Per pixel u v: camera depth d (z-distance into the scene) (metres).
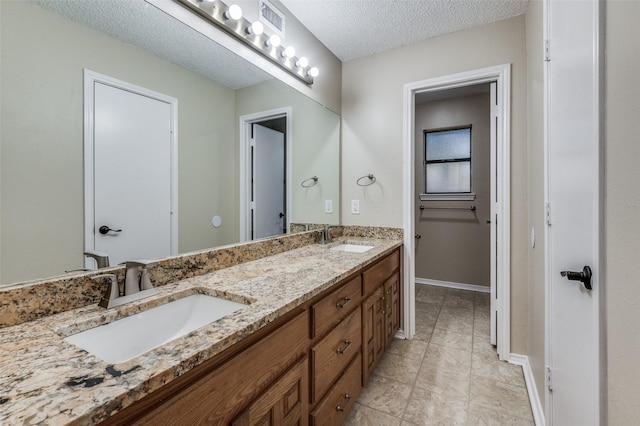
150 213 1.22
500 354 2.10
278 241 1.87
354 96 2.61
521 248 2.02
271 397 0.91
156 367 0.59
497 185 2.15
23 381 0.54
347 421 1.54
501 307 2.09
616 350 0.64
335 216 2.60
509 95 2.04
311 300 1.15
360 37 2.27
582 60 0.85
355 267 1.48
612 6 0.65
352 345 1.50
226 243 1.60
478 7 1.93
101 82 1.05
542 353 1.46
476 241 3.71
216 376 0.72
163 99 1.27
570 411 0.99
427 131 3.93
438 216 3.91
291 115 2.06
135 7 1.15
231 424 0.76
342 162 2.67
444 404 1.66
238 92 1.65
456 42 2.21
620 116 0.62
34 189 0.88
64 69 0.95
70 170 0.96
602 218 0.70
